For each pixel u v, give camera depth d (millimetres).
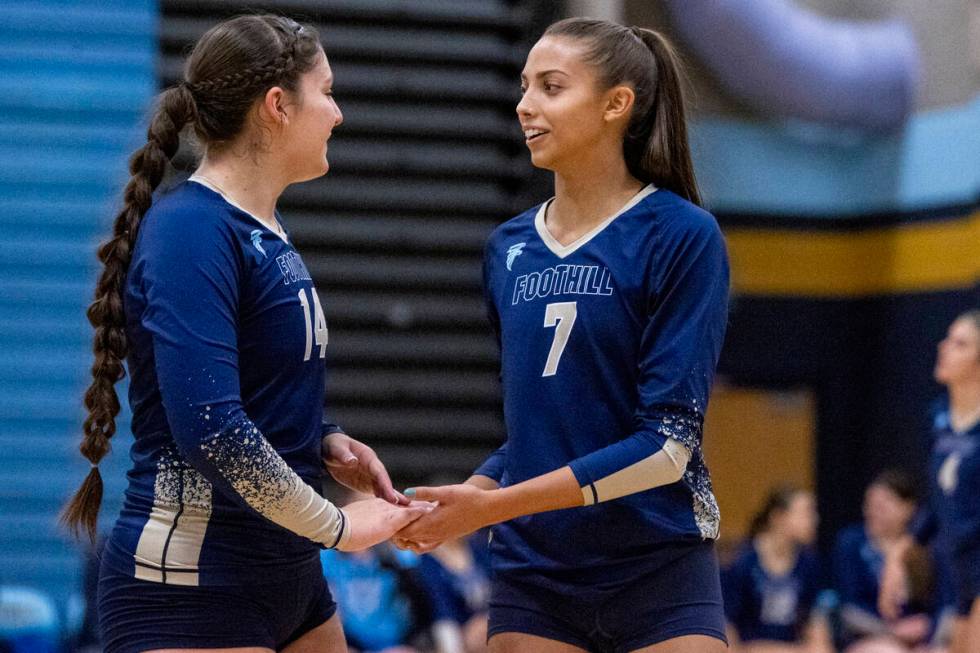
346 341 10695
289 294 3818
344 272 10727
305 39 3898
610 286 4082
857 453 13938
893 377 13617
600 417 4070
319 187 10812
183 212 3658
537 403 4141
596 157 4168
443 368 10797
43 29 10484
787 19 12820
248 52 3781
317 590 4039
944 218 13125
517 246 4320
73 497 3879
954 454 8125
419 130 10969
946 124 13117
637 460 3871
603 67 4105
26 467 10047
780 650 11219
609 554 4059
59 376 10195
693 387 3932
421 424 10656
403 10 11047
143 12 10602
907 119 13453
